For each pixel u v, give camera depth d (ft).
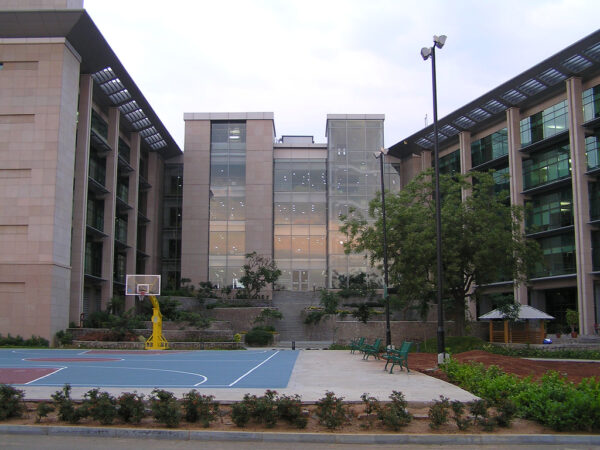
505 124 176.35
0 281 118.62
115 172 161.79
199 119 209.77
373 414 34.81
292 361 76.59
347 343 130.62
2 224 120.57
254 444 30.55
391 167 210.18
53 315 118.52
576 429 33.06
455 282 107.76
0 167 122.31
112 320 124.57
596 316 141.59
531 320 155.22
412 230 104.53
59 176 123.24
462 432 32.32
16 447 28.91
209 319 138.82
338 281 198.39
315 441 31.22
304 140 235.20
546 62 142.00
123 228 178.50
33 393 41.45
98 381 50.80
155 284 112.37
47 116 123.65
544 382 37.83
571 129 144.36
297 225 209.36
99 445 29.66
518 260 114.52
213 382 49.96
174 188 216.33
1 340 114.32
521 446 30.99
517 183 165.68
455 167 197.98
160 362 75.15
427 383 49.01
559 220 158.20
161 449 29.04
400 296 113.91
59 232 122.72
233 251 202.80
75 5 129.90
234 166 208.54
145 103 168.14
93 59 138.31
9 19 123.44
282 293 189.26
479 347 99.60
